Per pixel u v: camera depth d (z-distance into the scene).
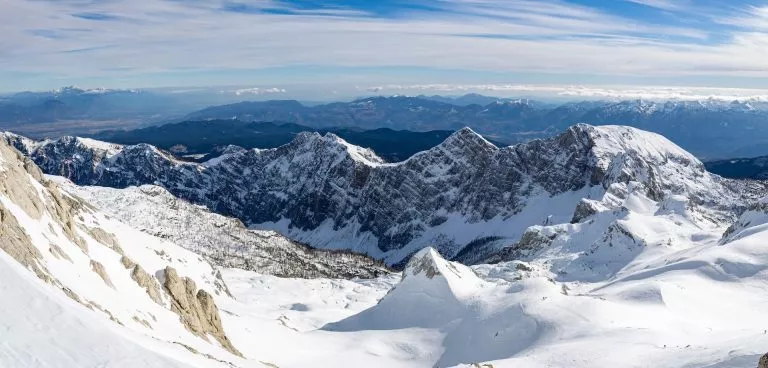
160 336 66.06
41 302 38.00
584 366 75.12
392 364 112.44
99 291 67.38
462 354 112.12
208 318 98.81
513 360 85.31
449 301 134.38
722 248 166.38
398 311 140.25
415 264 149.25
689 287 135.88
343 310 193.38
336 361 109.06
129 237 127.12
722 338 84.50
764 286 142.25
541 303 113.31
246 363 78.56
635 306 117.38
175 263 142.00
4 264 40.66
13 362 31.08
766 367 50.16
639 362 72.38
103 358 35.00
